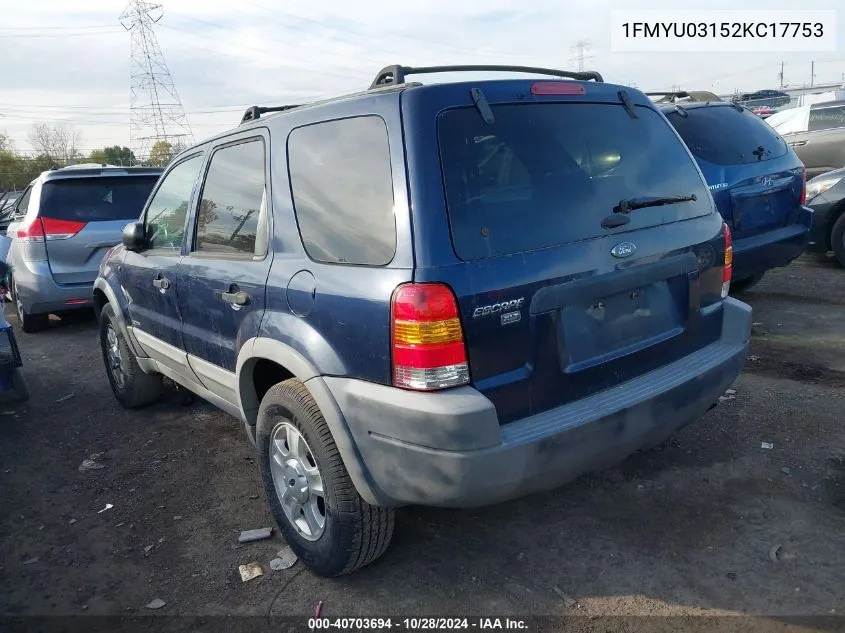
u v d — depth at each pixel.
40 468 4.31
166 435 4.70
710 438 3.94
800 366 4.89
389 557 3.10
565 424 2.50
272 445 3.11
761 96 37.31
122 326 4.78
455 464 2.31
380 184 2.52
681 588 2.75
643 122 3.11
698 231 3.08
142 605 2.91
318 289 2.68
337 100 2.82
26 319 7.88
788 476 3.49
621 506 3.35
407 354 2.35
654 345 2.91
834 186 7.66
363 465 2.58
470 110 2.55
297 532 3.06
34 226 7.29
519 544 3.13
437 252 2.35
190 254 3.74
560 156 2.72
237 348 3.24
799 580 2.74
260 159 3.20
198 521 3.56
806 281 7.37
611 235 2.73
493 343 2.41
